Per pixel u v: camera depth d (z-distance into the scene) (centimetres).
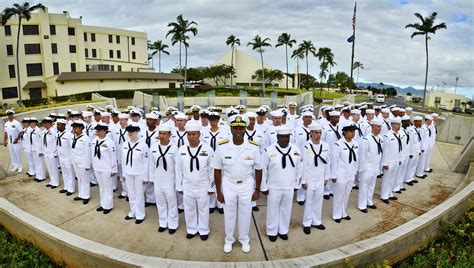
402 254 491
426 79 4159
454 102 6097
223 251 529
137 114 854
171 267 398
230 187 514
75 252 451
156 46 6431
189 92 3781
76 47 4653
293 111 1045
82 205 723
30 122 909
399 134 775
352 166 625
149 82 4434
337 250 442
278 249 536
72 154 722
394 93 8925
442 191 834
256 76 7856
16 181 904
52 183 850
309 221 598
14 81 4197
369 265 450
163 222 601
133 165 619
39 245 509
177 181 560
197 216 577
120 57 5394
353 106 1265
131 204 646
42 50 4291
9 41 4125
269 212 557
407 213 687
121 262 415
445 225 560
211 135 731
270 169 544
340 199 633
